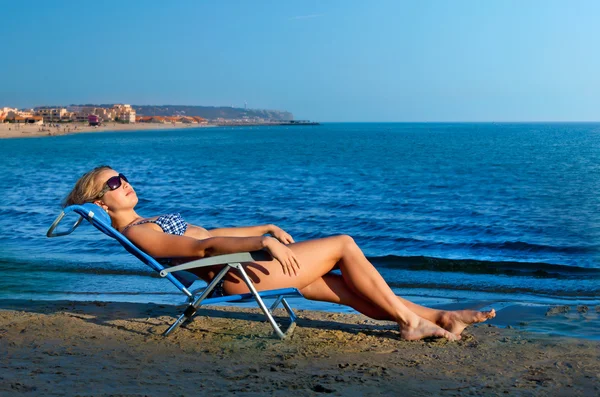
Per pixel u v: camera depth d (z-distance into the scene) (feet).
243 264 12.97
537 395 10.02
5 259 27.27
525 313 17.39
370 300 13.26
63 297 20.38
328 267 13.17
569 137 321.93
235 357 12.17
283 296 13.43
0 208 48.52
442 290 22.07
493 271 25.11
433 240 34.45
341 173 93.40
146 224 13.23
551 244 32.48
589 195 59.21
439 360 12.01
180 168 108.99
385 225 40.40
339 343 13.21
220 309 16.96
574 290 21.86
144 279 23.52
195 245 12.57
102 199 13.60
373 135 426.10
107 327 14.66
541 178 81.41
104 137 424.87
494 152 165.48
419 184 73.31
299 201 55.31
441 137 351.05
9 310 16.60
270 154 166.50
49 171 103.60
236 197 59.16
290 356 12.23
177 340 13.47
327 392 10.08
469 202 53.88
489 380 10.79
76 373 11.08
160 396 9.82
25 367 11.45
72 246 30.96
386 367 11.53
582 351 12.72
